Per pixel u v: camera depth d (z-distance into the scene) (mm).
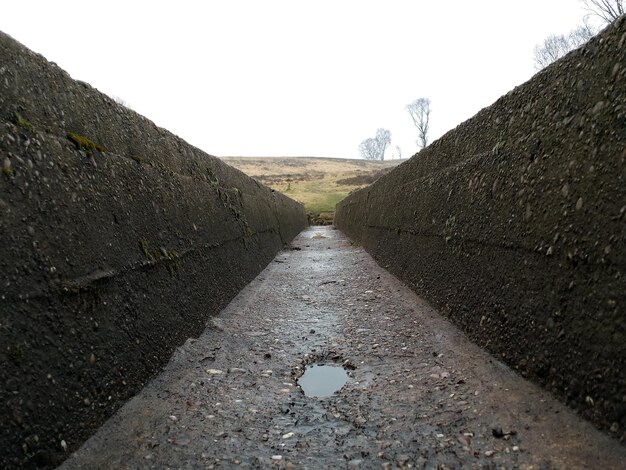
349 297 7582
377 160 125312
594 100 3004
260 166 101000
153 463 2691
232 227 8461
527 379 3541
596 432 2670
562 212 3240
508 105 4410
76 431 2770
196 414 3336
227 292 7043
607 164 2799
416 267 7457
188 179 6113
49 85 3229
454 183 5836
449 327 5246
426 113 66188
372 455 2748
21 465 2307
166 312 4438
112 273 3488
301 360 4625
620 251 2627
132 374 3562
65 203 3061
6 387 2293
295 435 3045
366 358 4590
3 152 2578
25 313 2508
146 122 5051
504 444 2713
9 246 2482
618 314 2617
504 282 4098
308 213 48062
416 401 3449
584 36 24406
